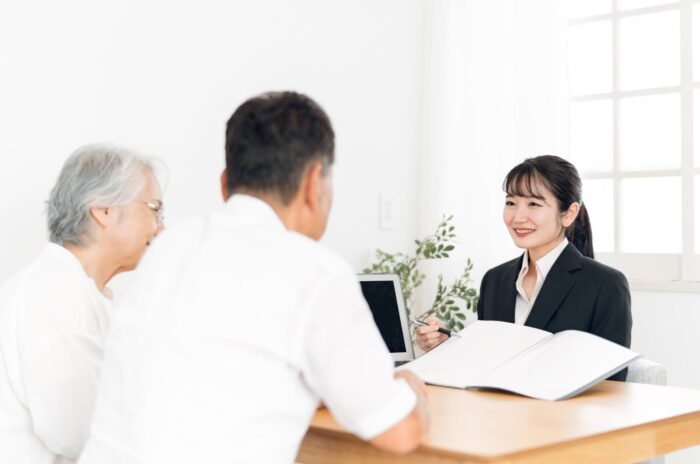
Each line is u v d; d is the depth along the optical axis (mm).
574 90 3438
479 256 3346
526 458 1201
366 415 1107
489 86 3352
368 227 3285
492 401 1589
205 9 2688
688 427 1520
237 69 2797
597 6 3371
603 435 1331
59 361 1461
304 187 1232
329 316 1107
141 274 1230
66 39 2305
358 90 3252
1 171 2164
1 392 1479
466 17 3391
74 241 1605
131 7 2471
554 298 2289
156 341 1150
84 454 1206
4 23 2170
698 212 3119
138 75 2492
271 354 1117
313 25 3070
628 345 2229
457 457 1172
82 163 1608
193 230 1239
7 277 2180
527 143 3273
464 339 1959
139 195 1634
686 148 3121
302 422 1188
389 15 3389
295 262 1144
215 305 1136
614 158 3330
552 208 2311
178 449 1110
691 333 3047
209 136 2707
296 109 1227
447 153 3396
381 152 3346
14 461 1478
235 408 1117
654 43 3258
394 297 2262
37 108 2242
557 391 1622
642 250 3283
